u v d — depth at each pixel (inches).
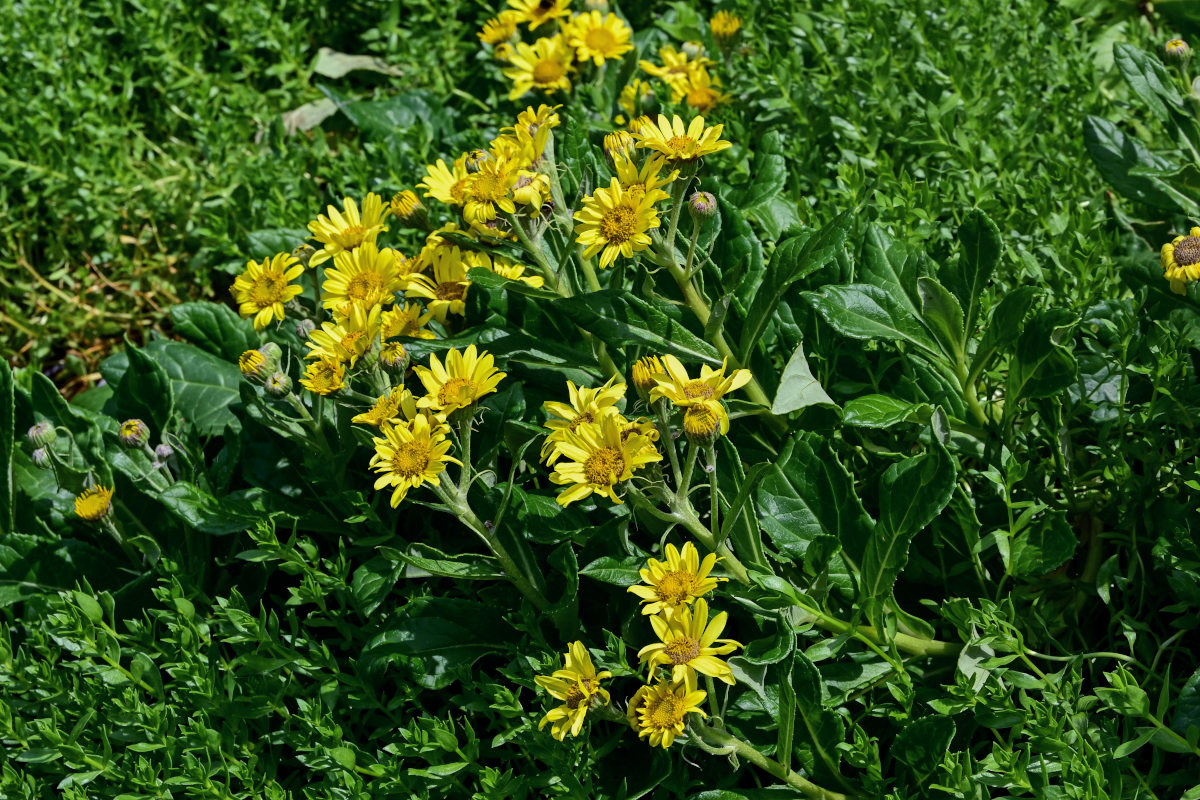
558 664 87.7
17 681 102.0
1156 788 90.4
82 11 192.2
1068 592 101.6
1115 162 116.6
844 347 107.2
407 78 182.9
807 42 159.2
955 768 79.6
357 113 168.4
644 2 189.6
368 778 95.5
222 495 117.2
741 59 159.0
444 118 171.6
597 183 122.0
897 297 105.4
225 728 96.8
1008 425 100.3
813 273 107.7
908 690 87.0
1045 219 124.7
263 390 112.5
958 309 98.0
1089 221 119.0
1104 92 155.1
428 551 96.0
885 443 107.3
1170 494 101.7
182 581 107.0
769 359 102.5
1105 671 95.8
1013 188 128.9
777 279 94.5
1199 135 115.4
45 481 127.0
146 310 177.2
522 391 108.2
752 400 102.3
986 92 141.2
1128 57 117.7
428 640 98.0
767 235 124.9
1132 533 98.0
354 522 107.0
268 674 100.7
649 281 97.5
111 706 98.2
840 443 106.0
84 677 105.0
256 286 108.6
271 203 153.5
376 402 93.0
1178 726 84.1
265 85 197.3
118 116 189.5
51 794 101.6
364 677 96.8
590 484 82.7
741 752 84.4
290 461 116.3
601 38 149.9
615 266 100.3
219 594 117.2
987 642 88.1
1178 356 96.8
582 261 103.0
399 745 90.8
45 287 178.7
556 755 87.0
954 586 101.2
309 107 188.4
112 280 178.1
